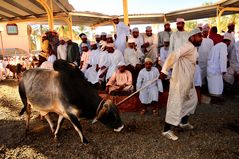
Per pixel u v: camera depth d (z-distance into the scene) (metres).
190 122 5.45
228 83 7.76
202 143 4.43
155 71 6.09
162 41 7.88
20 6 11.96
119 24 8.25
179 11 16.34
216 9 14.87
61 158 4.20
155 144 4.49
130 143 4.59
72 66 4.43
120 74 6.65
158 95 6.11
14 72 16.31
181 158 3.97
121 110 6.54
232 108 6.31
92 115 4.49
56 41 9.54
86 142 4.60
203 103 6.87
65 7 13.37
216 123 5.34
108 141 4.71
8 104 8.06
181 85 4.45
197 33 4.41
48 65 6.89
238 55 7.56
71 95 4.27
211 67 6.93
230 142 4.43
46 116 5.06
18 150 4.58
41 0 10.42
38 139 5.04
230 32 8.23
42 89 4.54
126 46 8.07
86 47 8.61
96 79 7.82
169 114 4.57
